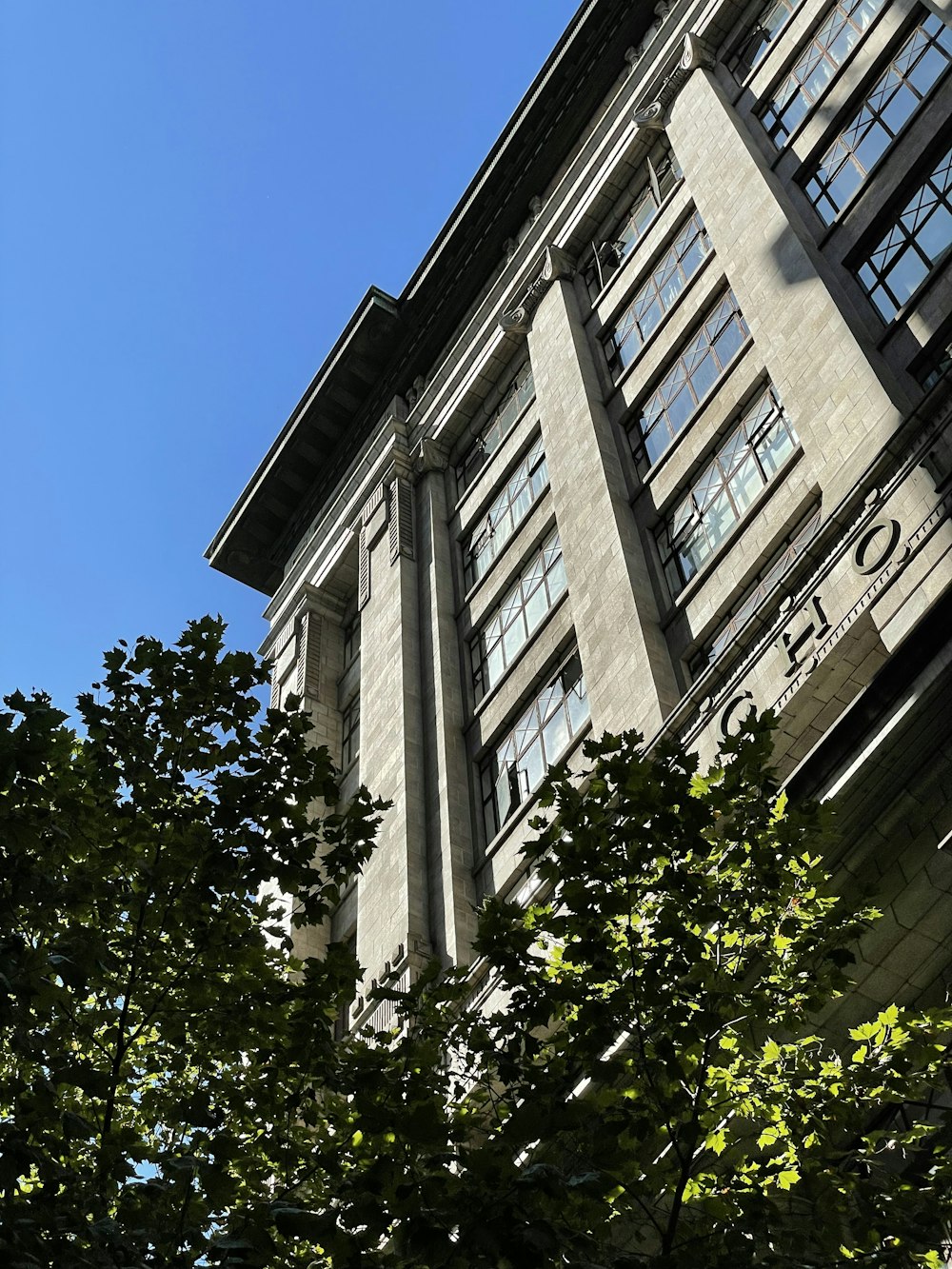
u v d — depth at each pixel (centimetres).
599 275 3612
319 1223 987
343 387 4519
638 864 1207
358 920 3011
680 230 3288
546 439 3338
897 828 1608
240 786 1328
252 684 1415
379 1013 2673
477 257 4206
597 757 1262
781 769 1811
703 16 3478
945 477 1795
